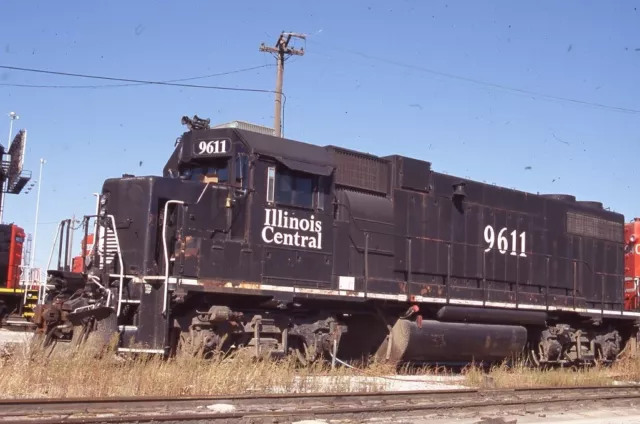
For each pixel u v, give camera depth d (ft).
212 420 25.96
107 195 42.73
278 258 43.78
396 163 52.06
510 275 57.98
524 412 34.71
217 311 39.88
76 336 37.40
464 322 52.80
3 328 78.23
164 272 40.01
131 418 24.57
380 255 49.44
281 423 27.25
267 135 45.01
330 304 47.14
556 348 58.95
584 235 65.41
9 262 84.48
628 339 68.95
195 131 44.42
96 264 41.65
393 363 49.26
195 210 41.70
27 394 30.01
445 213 54.19
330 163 46.70
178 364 35.29
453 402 35.19
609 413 36.65
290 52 93.76
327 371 43.50
